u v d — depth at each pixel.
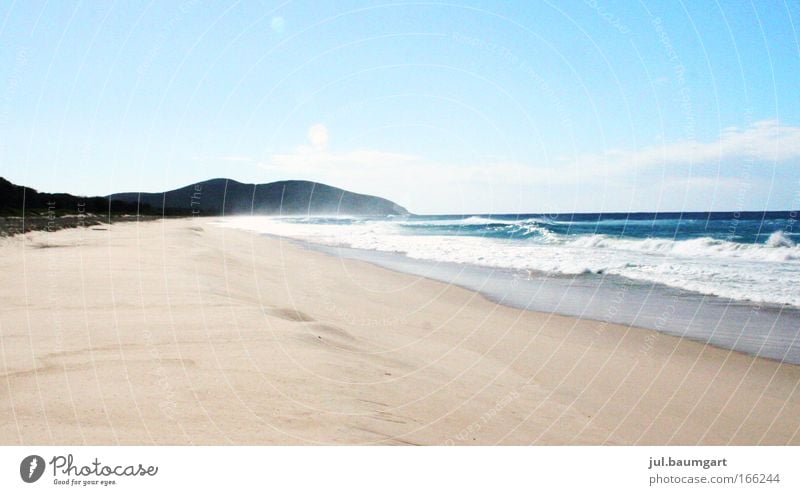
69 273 11.29
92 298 8.77
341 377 5.95
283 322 7.98
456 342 9.40
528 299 13.66
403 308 12.34
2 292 9.14
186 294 9.26
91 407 4.66
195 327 7.20
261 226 48.47
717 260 19.33
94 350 6.07
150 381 5.24
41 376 5.26
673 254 21.47
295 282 14.47
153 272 11.70
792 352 9.19
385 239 31.97
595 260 20.09
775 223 33.59
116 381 5.20
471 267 19.34
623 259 20.19
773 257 19.75
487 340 9.73
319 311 10.56
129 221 34.78
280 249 25.05
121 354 5.96
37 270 11.68
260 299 10.25
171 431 4.35
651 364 8.62
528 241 28.08
